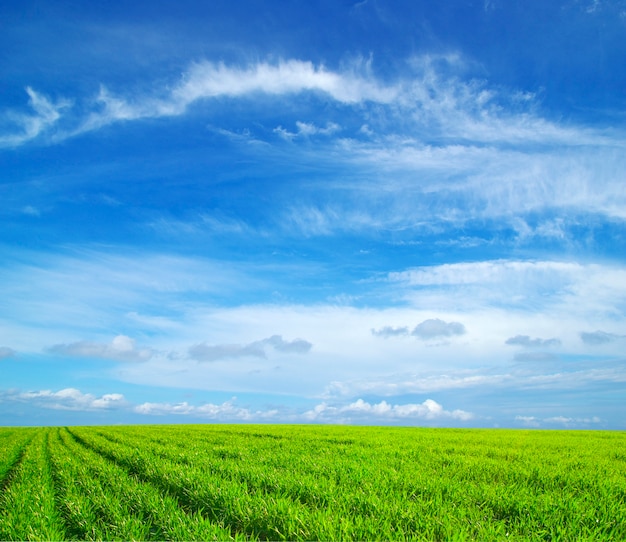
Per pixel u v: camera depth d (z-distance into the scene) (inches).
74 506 418.0
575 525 349.7
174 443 1018.1
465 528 328.2
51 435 1536.7
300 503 406.0
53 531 349.7
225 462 649.6
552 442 1062.4
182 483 505.0
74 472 625.0
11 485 569.3
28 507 418.6
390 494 427.2
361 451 808.9
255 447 887.7
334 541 299.4
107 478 571.8
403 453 772.0
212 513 410.0
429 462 670.5
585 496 445.4
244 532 356.2
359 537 314.3
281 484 477.4
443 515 363.6
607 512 386.9
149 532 355.6
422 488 464.1
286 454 751.7
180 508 406.6
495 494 442.9
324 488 452.8
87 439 1232.2
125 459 745.0
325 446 918.4
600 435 1391.5
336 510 379.9
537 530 344.5
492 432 1536.7
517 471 581.0
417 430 1640.0
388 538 313.1
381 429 1689.2
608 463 703.1
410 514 362.9
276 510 372.2
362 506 394.6
